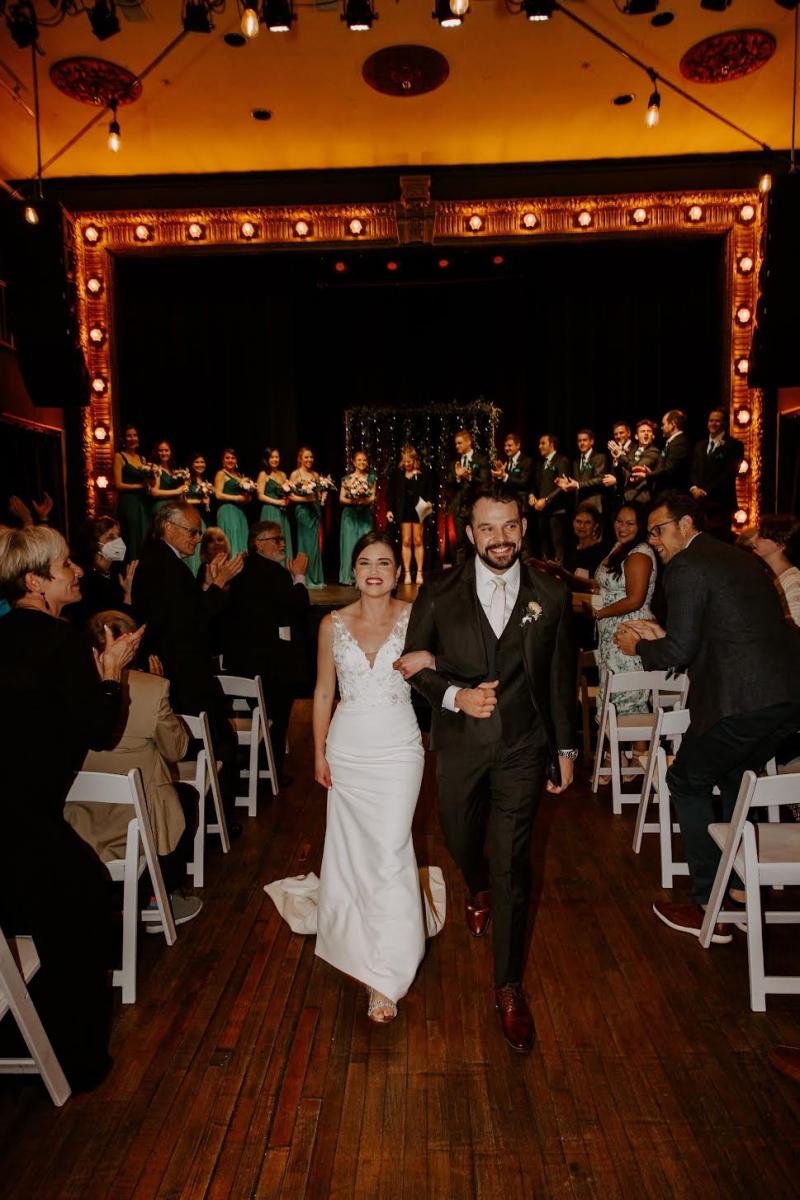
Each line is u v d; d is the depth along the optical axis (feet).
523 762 8.25
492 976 9.42
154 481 32.58
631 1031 8.34
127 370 35.76
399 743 8.96
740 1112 7.18
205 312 35.86
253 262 34.68
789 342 27.96
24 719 7.15
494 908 8.25
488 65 24.70
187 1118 7.18
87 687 7.47
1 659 7.25
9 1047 7.94
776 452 31.04
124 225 31.78
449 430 40.01
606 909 11.02
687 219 30.94
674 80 25.61
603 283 35.27
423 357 39.60
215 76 25.04
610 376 35.53
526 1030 8.05
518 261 35.04
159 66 24.40
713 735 9.40
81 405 30.71
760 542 12.07
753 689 9.14
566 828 13.97
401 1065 7.86
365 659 8.98
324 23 22.50
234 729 14.34
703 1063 7.83
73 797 8.90
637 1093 7.44
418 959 8.74
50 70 24.50
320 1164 6.67
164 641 13.16
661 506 10.08
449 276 36.22
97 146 29.35
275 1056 8.01
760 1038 8.19
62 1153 6.78
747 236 30.86
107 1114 7.22
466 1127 7.06
